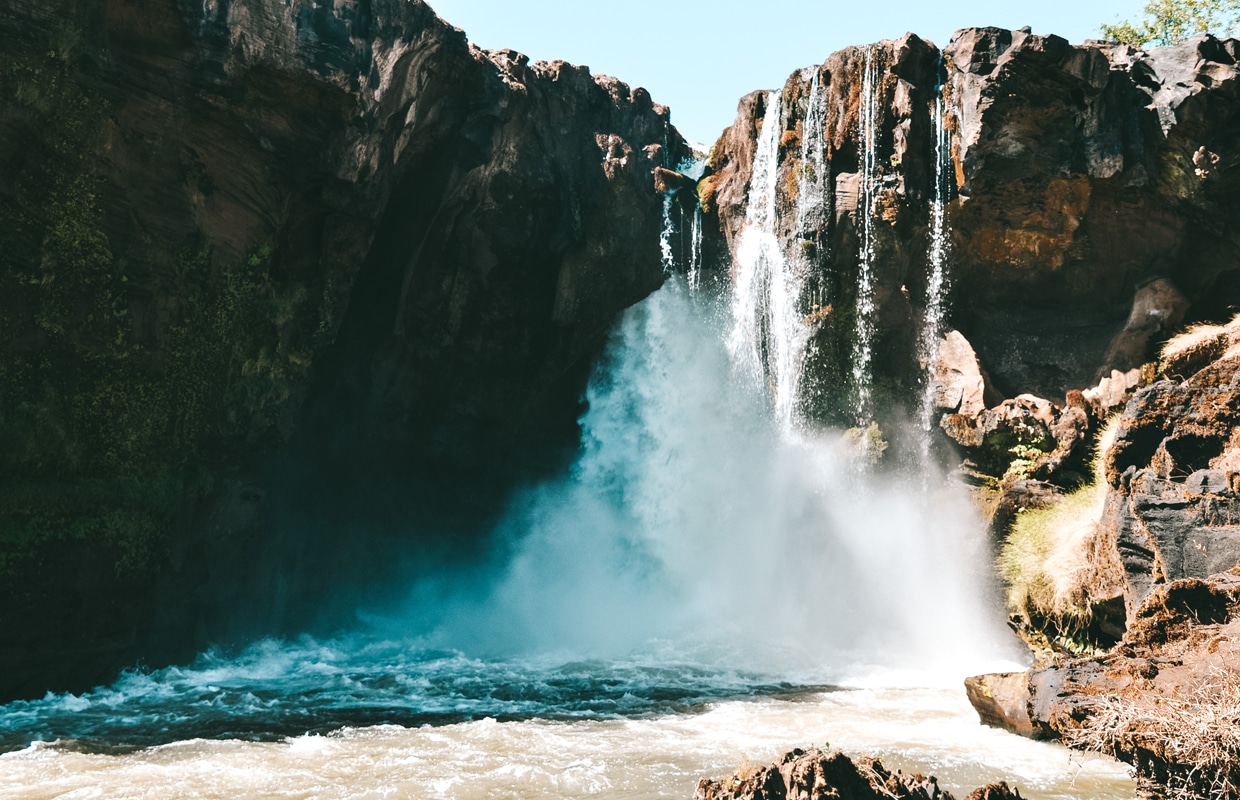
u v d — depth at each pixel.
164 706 13.90
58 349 14.08
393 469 21.28
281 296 17.77
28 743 11.75
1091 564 13.19
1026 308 20.52
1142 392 11.38
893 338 20.03
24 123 13.34
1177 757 6.79
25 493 13.50
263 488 18.12
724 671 17.16
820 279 20.09
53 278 13.92
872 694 14.97
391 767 10.68
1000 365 20.25
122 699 14.30
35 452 13.66
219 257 16.45
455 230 20.52
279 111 16.25
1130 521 11.05
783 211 20.45
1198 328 18.27
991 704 11.66
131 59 14.66
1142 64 19.23
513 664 17.94
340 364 19.94
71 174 14.09
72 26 13.77
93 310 14.52
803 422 20.52
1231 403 10.62
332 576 20.19
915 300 20.09
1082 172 18.91
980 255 20.22
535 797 9.61
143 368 15.30
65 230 14.05
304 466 19.53
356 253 18.72
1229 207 18.94
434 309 20.69
